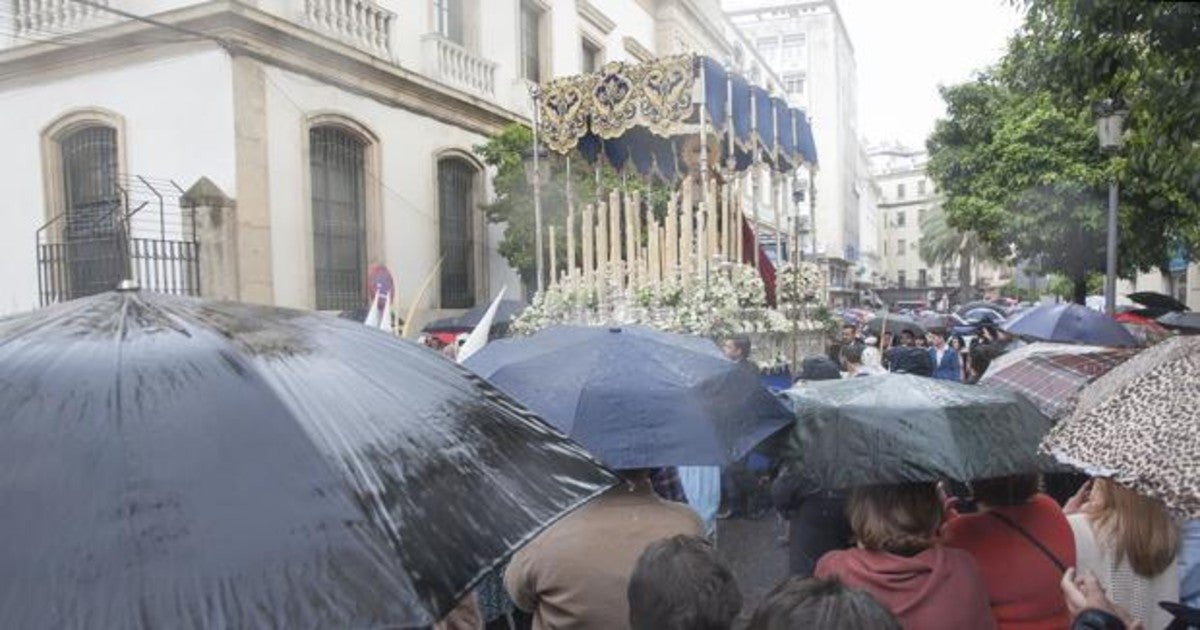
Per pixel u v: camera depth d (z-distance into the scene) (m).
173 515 1.28
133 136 12.73
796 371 9.92
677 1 25.83
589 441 2.96
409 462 1.59
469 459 1.72
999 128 15.30
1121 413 1.81
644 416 3.00
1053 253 14.68
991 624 2.51
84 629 1.17
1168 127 4.80
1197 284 20.67
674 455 2.93
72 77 13.20
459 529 1.54
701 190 10.47
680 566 2.12
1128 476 1.62
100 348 1.51
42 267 13.12
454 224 16.72
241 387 1.49
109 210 12.34
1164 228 13.35
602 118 10.13
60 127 13.33
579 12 20.69
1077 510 3.09
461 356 6.09
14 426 1.36
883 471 2.62
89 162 13.44
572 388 3.13
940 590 2.46
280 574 1.27
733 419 3.13
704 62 9.35
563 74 19.89
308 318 1.98
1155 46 4.72
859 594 1.71
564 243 15.11
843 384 3.29
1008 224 14.74
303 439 1.45
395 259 14.95
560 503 1.79
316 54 13.25
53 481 1.29
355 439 1.55
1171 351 1.92
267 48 12.42
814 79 56.12
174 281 11.80
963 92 16.22
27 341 1.54
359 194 14.47
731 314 8.87
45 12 13.09
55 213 13.46
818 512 3.87
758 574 6.07
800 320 10.77
